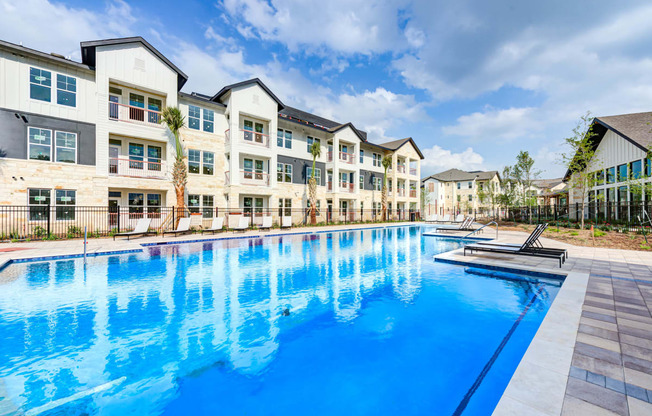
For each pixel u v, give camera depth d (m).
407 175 38.94
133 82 17.31
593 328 3.86
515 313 5.30
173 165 18.84
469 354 3.87
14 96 14.23
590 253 10.48
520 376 2.73
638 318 4.21
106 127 16.50
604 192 22.36
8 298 6.16
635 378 2.68
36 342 4.27
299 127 27.42
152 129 18.20
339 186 31.55
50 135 15.12
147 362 3.75
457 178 55.31
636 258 9.34
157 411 2.89
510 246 11.16
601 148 22.78
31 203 14.58
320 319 5.12
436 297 6.28
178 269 8.94
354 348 4.08
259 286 7.16
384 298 6.24
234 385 3.28
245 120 23.34
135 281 7.56
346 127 30.91
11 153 14.13
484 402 2.91
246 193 22.62
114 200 18.05
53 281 7.48
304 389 3.19
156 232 16.98
